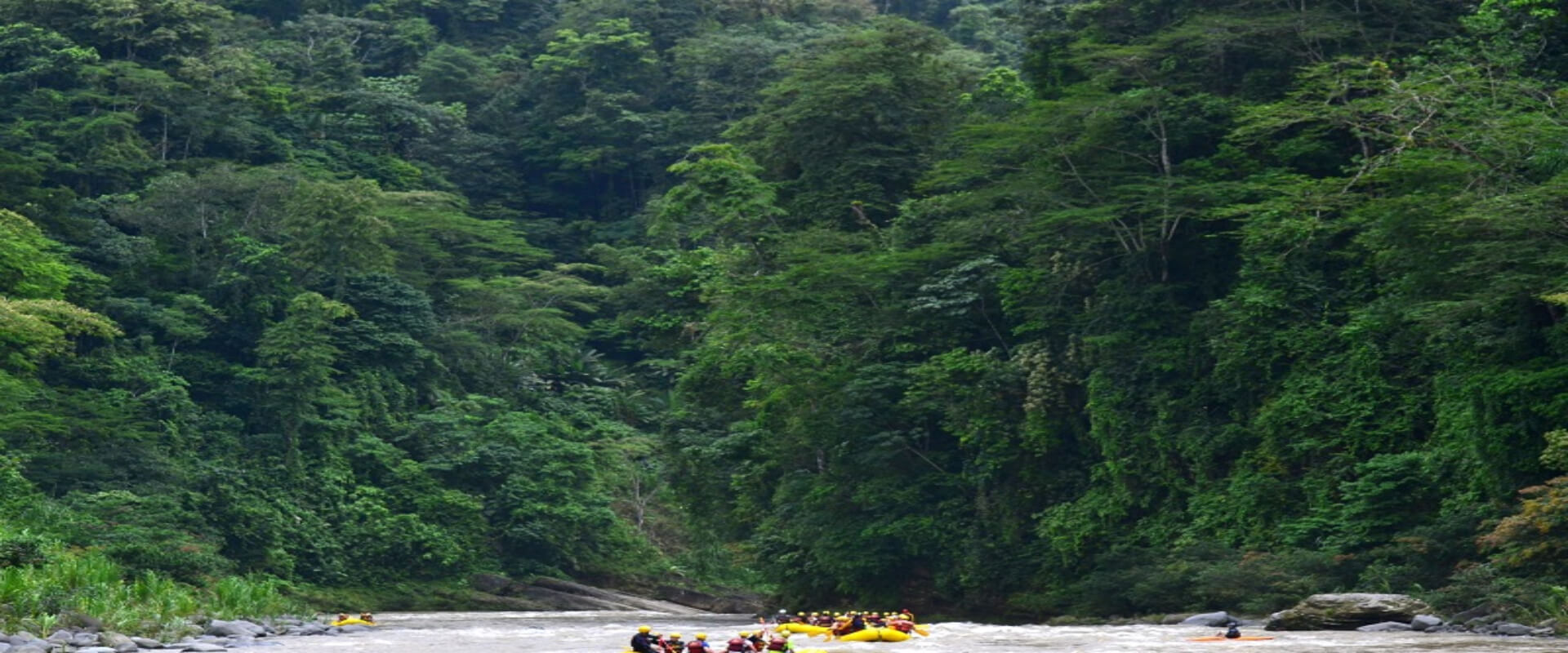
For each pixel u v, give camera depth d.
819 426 51.34
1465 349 37.91
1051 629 30.70
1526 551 28.83
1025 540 48.28
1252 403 44.06
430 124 126.06
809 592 53.78
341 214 92.81
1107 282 48.44
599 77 131.88
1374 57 47.00
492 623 41.66
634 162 127.88
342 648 25.06
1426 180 38.16
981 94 68.31
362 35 142.00
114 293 90.44
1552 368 34.44
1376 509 37.44
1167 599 40.19
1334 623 27.33
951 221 53.47
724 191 57.03
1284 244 44.66
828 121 61.06
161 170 103.00
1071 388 48.41
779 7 145.00
